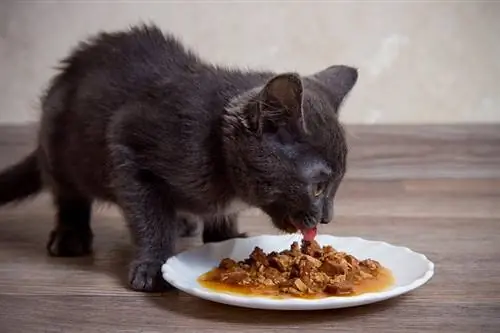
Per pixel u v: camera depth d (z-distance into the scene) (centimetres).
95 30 154
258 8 156
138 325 87
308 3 156
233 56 158
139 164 96
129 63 101
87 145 100
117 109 98
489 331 86
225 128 92
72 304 91
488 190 130
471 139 155
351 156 147
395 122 162
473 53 159
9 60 154
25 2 152
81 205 106
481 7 157
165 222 97
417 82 160
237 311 89
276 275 92
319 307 86
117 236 112
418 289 94
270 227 113
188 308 90
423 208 121
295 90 87
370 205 123
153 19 155
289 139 90
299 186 90
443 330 86
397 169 141
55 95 105
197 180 94
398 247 98
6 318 88
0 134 150
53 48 154
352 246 100
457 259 102
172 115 95
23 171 112
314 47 158
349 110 161
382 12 157
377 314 89
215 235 106
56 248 104
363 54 159
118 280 97
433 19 157
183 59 100
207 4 155
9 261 103
